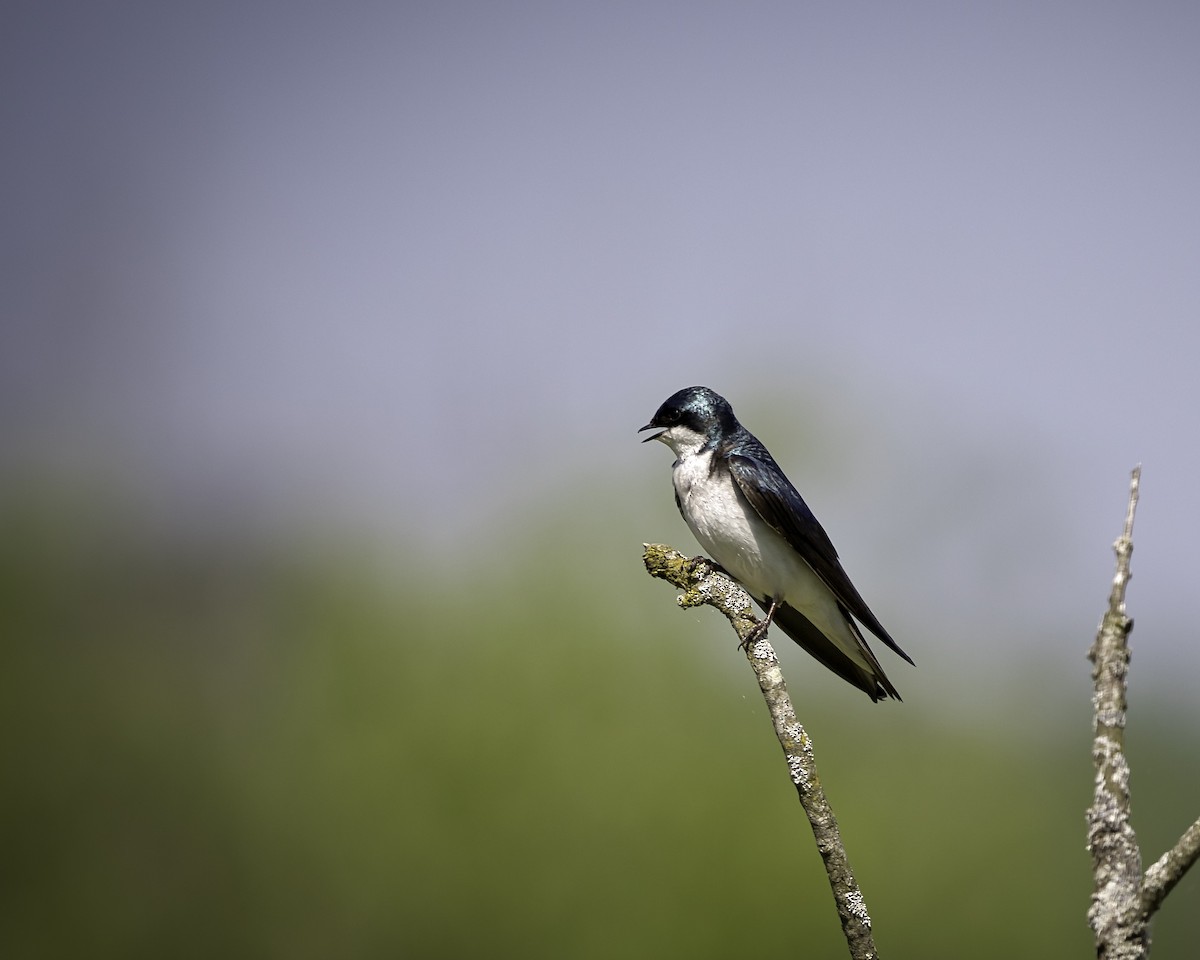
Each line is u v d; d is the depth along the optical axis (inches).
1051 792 609.3
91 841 600.4
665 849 528.4
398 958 543.5
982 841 572.7
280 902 563.5
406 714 565.0
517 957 525.3
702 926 519.8
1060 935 565.6
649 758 544.7
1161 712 661.3
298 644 621.3
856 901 144.1
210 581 665.6
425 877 537.0
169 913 582.6
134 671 645.3
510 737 550.9
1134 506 108.6
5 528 665.0
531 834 535.8
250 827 580.4
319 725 581.6
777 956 521.7
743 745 560.7
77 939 586.2
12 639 636.1
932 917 542.9
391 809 552.1
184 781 605.6
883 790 584.7
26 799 604.4
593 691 560.1
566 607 577.3
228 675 644.1
